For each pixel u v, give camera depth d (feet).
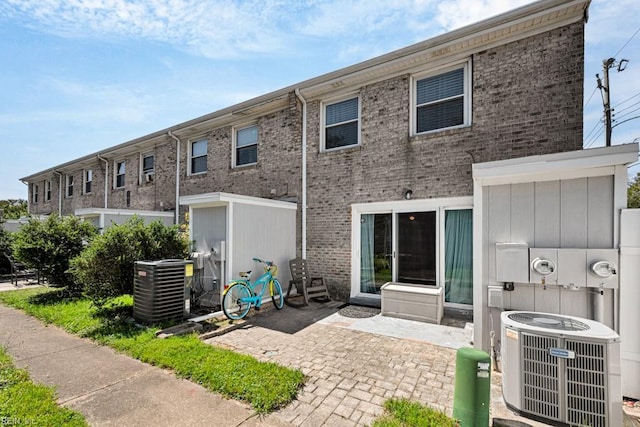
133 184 42.80
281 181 28.22
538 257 11.61
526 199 12.17
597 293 10.93
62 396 10.05
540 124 17.84
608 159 10.63
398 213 22.58
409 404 9.50
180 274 18.30
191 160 36.76
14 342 14.97
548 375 8.52
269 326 17.87
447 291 20.79
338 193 24.93
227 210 20.90
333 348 14.46
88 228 26.84
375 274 23.56
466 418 8.22
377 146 23.31
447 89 21.34
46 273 24.06
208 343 15.01
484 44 19.44
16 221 49.34
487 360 8.23
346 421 8.79
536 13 17.15
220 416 8.98
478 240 12.88
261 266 22.99
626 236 10.43
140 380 11.16
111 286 19.65
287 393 10.00
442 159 20.75
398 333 16.56
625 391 10.28
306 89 25.82
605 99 44.32
